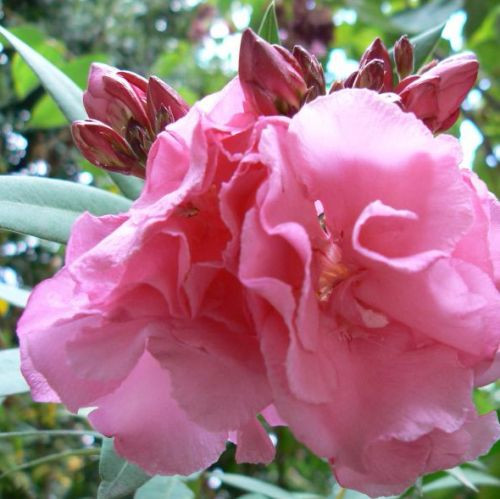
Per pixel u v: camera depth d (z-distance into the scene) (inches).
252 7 17.4
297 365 4.1
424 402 4.4
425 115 6.0
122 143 6.4
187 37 27.2
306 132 4.4
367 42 18.4
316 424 4.3
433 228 4.3
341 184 4.5
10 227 6.3
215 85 23.7
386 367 4.6
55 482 20.4
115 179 7.9
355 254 4.4
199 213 4.4
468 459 5.2
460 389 4.5
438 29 8.2
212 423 4.3
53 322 4.6
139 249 4.1
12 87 22.6
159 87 6.0
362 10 15.3
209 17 23.7
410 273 4.1
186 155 4.5
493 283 4.6
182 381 4.3
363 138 4.4
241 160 4.2
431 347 4.6
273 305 4.1
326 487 17.3
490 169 14.0
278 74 5.3
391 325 4.6
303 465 17.3
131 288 4.3
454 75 6.1
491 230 4.9
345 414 4.5
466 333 4.4
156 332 4.3
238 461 5.2
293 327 4.1
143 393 5.2
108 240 4.3
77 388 4.8
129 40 28.0
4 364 7.0
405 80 6.2
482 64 16.3
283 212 4.2
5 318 17.7
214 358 4.3
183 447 5.2
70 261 4.7
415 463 4.6
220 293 4.4
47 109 13.0
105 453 6.6
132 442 5.2
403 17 15.1
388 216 4.2
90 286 4.3
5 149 23.1
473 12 15.3
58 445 19.7
